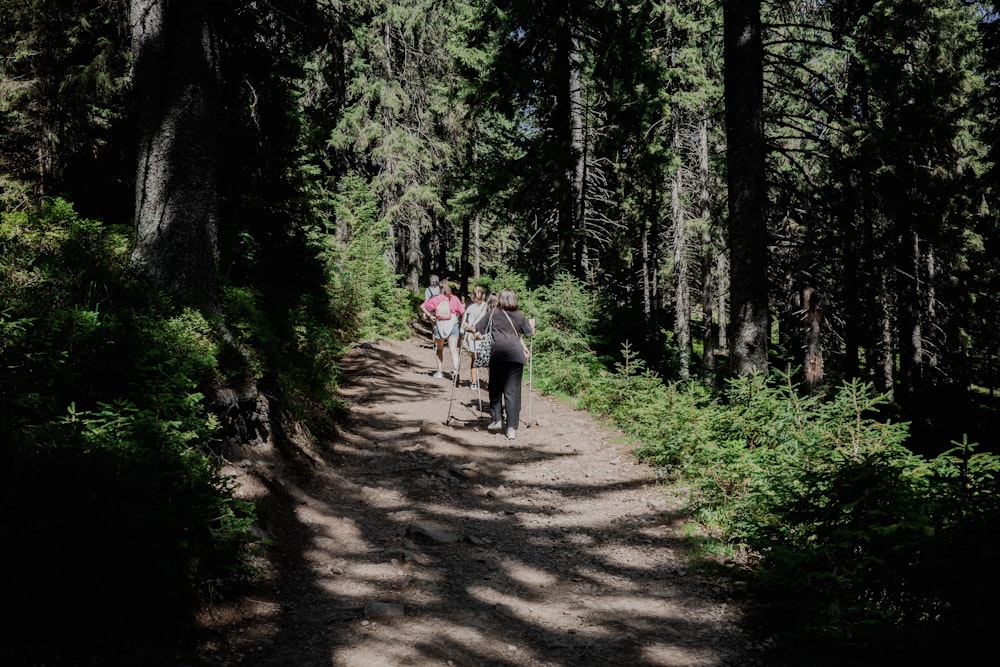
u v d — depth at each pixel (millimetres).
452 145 26172
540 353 14094
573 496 6988
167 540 3789
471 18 17078
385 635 3984
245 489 5555
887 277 19641
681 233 21891
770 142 11945
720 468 6355
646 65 16328
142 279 5938
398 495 6840
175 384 4680
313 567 5023
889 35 13492
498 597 4656
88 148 9234
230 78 8609
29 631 3158
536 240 19109
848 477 4281
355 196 20391
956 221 18625
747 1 8977
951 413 15016
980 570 3242
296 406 7730
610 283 23828
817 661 3660
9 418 3506
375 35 22219
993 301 20453
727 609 4457
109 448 3707
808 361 15039
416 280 27672
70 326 4535
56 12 8688
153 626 3633
